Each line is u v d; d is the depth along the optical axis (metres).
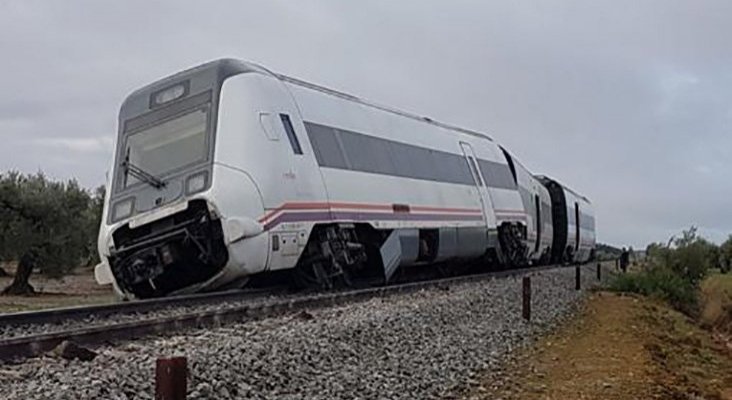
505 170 35.22
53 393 7.20
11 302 25.34
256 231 16.19
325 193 18.77
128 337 10.73
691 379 13.99
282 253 17.05
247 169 16.36
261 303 14.59
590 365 13.58
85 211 39.69
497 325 17.16
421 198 24.42
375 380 10.22
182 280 16.83
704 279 50.34
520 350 14.82
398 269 24.05
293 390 9.07
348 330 12.64
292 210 17.31
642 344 17.16
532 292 25.02
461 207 27.80
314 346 11.09
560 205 49.06
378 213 21.36
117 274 16.84
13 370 8.16
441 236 25.91
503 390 10.96
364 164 21.20
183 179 16.33
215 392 8.24
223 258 16.12
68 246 37.91
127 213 16.69
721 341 25.27
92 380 7.69
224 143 16.41
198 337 10.96
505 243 33.84
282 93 18.50
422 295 20.08
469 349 13.74
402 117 25.56
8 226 35.91
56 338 9.61
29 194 36.88
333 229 19.16
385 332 13.38
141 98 17.95
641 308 27.58
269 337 11.16
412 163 24.55
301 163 18.02
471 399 10.19
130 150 17.34
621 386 11.75
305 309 15.19
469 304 19.08
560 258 50.59
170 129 17.12
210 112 16.83
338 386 9.51
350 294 17.55
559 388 11.35
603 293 32.50
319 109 19.92
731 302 34.16
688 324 28.95
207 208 15.98
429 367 11.67
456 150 29.34
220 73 17.34
